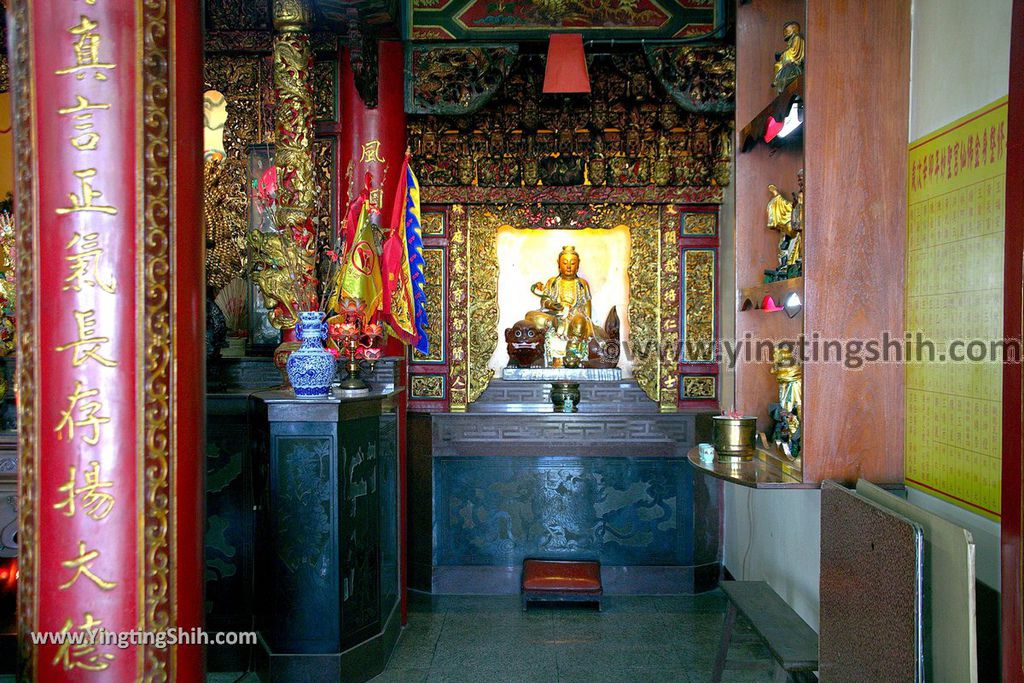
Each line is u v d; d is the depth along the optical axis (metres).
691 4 4.68
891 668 2.08
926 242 2.62
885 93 2.76
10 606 3.93
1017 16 1.69
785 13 3.54
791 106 2.95
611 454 5.17
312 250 4.11
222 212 4.77
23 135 2.07
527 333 5.34
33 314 2.06
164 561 2.10
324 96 4.65
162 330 2.09
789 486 2.76
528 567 4.92
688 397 5.29
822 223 2.76
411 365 5.30
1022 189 1.67
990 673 2.22
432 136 5.18
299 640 3.57
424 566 5.20
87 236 2.03
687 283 5.30
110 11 2.04
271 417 3.55
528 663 3.95
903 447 2.79
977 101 2.33
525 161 5.20
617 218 5.26
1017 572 1.67
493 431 5.20
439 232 5.28
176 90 2.12
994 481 2.21
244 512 4.00
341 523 3.60
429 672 3.84
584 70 4.36
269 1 4.60
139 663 2.06
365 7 3.87
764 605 3.32
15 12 2.09
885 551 2.14
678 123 5.14
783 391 3.30
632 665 3.91
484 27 4.71
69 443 2.04
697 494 5.16
